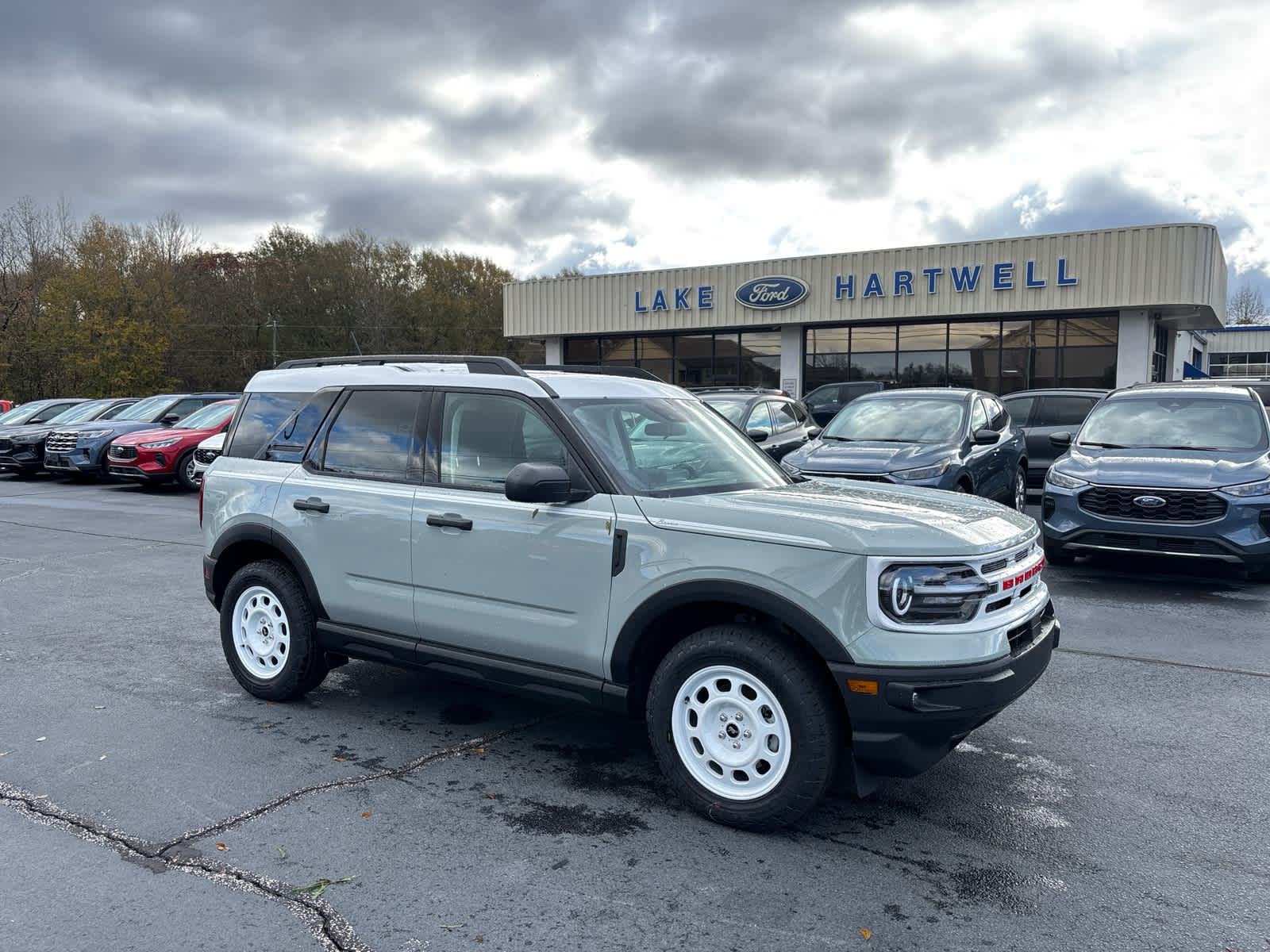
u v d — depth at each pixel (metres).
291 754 4.22
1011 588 3.44
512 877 3.10
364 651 4.54
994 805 3.69
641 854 3.27
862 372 25.72
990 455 9.97
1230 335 51.78
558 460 3.91
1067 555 8.24
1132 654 5.84
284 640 4.92
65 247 47.62
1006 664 3.29
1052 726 4.58
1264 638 6.22
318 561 4.62
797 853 3.29
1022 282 22.48
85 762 4.11
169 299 46.50
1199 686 5.20
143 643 6.20
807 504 3.69
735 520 3.45
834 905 2.93
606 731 4.57
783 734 3.33
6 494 15.88
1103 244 21.48
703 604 3.59
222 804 3.67
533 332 30.30
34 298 45.97
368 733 4.52
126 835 3.40
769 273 25.94
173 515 13.02
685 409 4.59
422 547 4.21
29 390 45.22
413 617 4.29
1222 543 7.28
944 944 2.71
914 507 3.81
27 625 6.68
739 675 3.42
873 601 3.18
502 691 4.07
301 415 4.94
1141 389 9.63
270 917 2.84
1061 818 3.58
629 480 3.82
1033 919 2.85
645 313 28.22
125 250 45.34
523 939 2.72
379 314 59.19
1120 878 3.11
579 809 3.65
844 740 3.39
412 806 3.67
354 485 4.52
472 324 66.25
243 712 4.82
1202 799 3.75
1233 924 2.82
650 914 2.87
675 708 3.56
